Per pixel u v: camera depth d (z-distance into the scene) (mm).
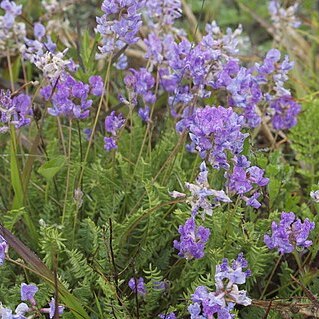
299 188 668
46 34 759
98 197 609
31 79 832
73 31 866
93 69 696
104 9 539
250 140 589
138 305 523
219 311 450
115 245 555
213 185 576
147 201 594
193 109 590
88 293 541
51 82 588
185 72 582
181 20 955
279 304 520
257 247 539
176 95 591
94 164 609
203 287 451
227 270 452
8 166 650
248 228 554
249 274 520
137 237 573
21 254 495
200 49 578
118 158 627
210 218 551
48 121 692
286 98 647
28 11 889
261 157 606
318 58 970
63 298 500
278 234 495
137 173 610
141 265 569
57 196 625
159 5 649
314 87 854
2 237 500
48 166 553
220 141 488
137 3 541
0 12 829
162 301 561
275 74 602
